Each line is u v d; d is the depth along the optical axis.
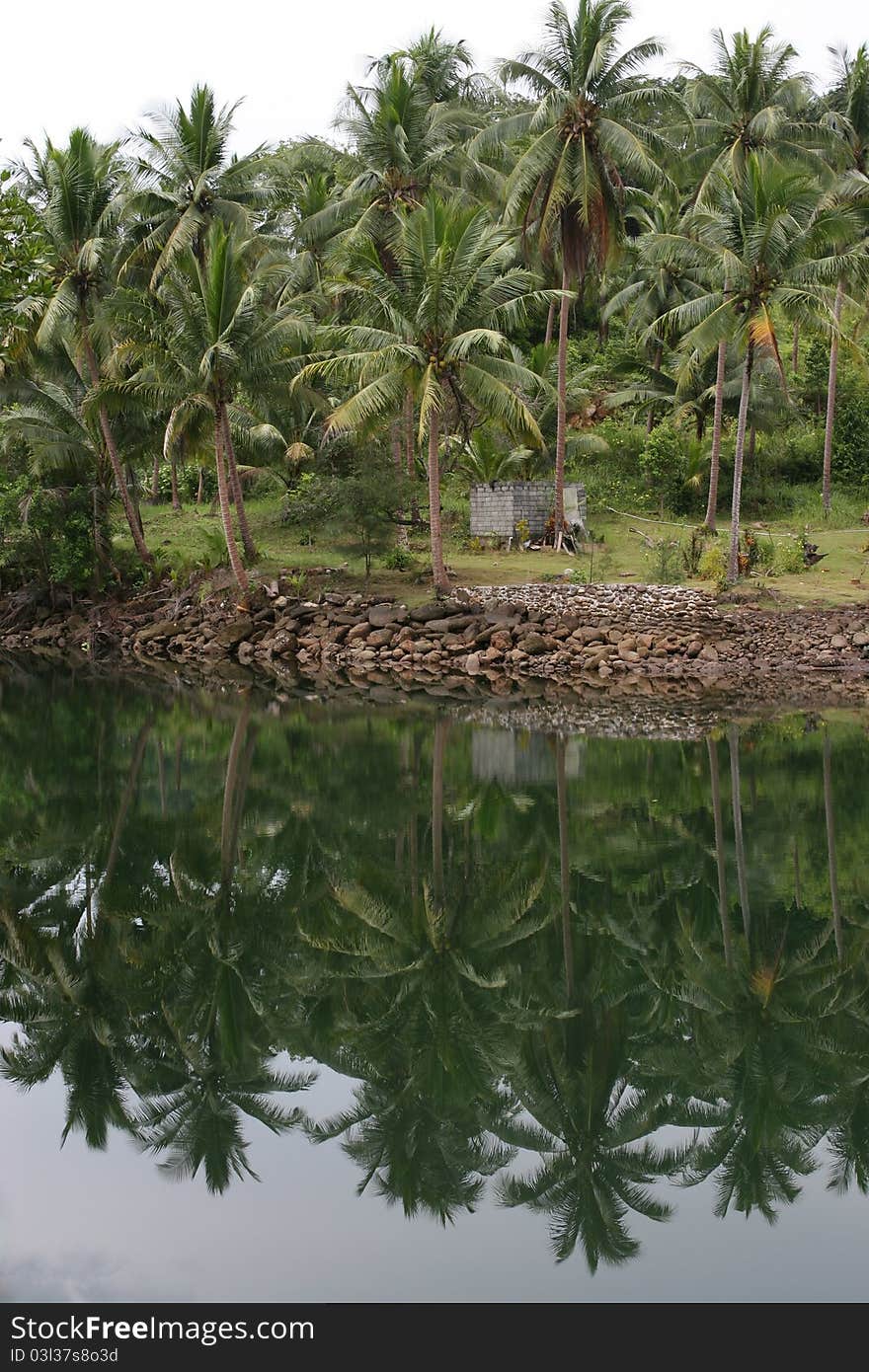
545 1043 10.16
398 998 11.12
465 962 12.02
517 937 12.77
